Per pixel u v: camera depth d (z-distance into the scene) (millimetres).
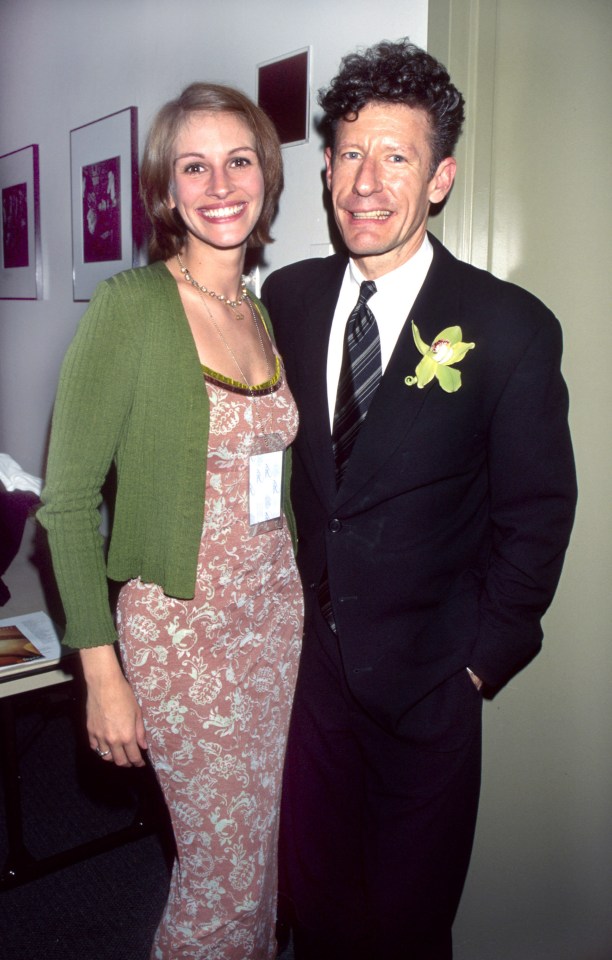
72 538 1226
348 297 1492
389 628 1428
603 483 1755
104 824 2365
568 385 1681
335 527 1416
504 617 1396
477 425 1368
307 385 1454
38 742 2783
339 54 1769
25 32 3109
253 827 1396
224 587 1310
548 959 1954
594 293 1694
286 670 1457
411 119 1290
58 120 2953
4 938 1919
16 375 3514
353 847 1646
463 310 1356
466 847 1536
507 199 1578
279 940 1979
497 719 1759
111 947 1903
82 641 1258
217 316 1351
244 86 2053
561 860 1913
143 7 2398
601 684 1849
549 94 1581
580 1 1574
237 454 1302
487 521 1487
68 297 3018
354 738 1554
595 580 1787
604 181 1669
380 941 1562
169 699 1307
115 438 1239
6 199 3422
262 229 1437
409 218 1339
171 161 1300
